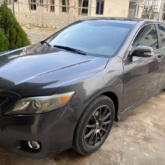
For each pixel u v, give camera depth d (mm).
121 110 2730
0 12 4676
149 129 3043
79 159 2336
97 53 2650
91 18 3525
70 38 3080
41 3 23031
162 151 2590
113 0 21781
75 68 2197
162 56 3363
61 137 1931
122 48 2631
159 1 26234
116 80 2354
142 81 2939
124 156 2441
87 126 2170
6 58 2523
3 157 2293
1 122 1784
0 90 1830
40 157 1924
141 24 3055
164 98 4203
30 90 1798
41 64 2262
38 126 1771
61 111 1840
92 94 2047
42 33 14188
